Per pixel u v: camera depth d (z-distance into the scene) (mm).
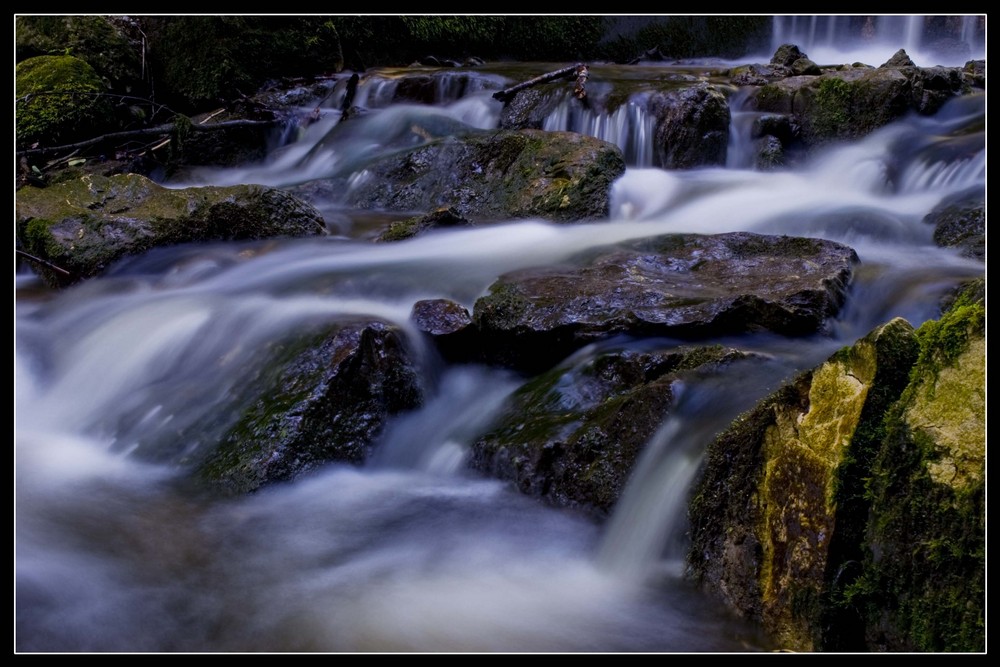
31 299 7258
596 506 4215
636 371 4855
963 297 4383
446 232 8047
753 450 3502
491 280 6570
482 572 3953
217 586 3879
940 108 10336
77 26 12195
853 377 3139
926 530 2807
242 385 5363
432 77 12148
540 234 7875
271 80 13062
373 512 4547
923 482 2826
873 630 2932
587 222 8375
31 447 5324
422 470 5066
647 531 3910
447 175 9328
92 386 6000
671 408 4273
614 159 8773
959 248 7043
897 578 2867
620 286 5629
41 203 8039
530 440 4570
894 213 8250
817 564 3062
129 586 3873
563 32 16031
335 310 6031
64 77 11195
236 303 6254
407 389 5309
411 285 6516
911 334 3080
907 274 6109
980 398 2801
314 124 12195
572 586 3818
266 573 3982
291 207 8211
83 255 7391
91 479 4945
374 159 10227
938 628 2738
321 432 4973
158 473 5004
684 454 3992
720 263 6258
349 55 13961
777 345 5094
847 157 10055
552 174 8680
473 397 5480
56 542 4199
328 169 11008
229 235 7945
